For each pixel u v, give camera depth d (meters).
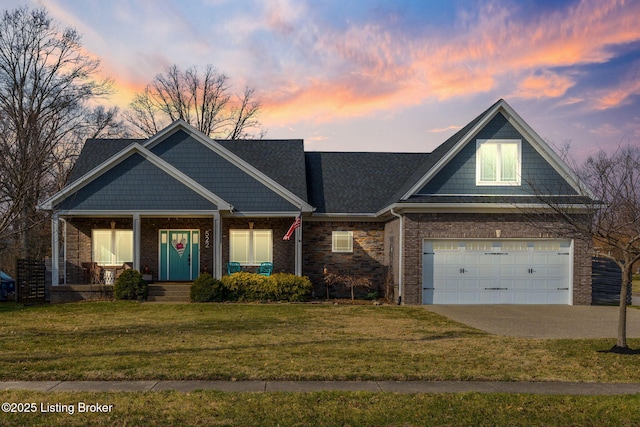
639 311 17.95
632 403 7.30
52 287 19.53
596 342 11.81
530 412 7.00
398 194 21.38
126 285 19.50
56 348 10.55
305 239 22.62
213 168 21.72
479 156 19.75
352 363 9.38
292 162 24.41
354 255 22.64
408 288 19.17
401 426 6.48
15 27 30.44
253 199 21.50
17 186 13.43
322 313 16.62
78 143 33.50
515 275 19.47
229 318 15.24
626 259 11.00
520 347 11.16
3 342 11.23
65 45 32.00
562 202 16.56
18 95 30.36
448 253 19.41
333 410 6.91
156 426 6.35
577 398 7.55
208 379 8.29
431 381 8.38
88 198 19.84
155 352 10.18
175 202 20.06
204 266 22.38
